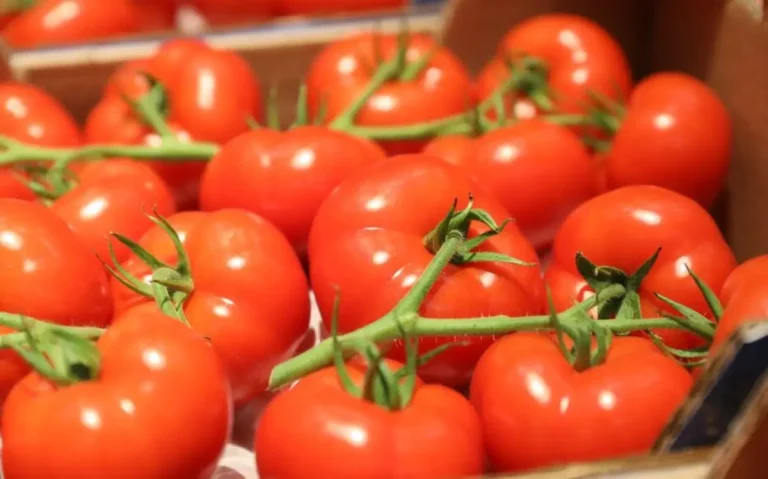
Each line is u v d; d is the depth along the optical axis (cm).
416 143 51
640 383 33
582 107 52
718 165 48
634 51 59
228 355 38
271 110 50
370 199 38
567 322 35
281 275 39
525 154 45
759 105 48
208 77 52
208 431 33
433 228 38
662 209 40
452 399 34
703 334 36
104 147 49
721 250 40
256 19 68
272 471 32
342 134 45
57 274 37
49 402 32
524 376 34
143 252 38
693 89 48
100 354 33
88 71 58
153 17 66
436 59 53
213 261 38
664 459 29
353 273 37
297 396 33
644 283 40
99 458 31
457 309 37
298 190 43
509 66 54
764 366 30
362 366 35
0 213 37
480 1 58
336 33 60
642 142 48
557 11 59
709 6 51
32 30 61
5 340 35
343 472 31
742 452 28
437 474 32
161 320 34
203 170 51
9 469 32
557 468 29
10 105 52
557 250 42
